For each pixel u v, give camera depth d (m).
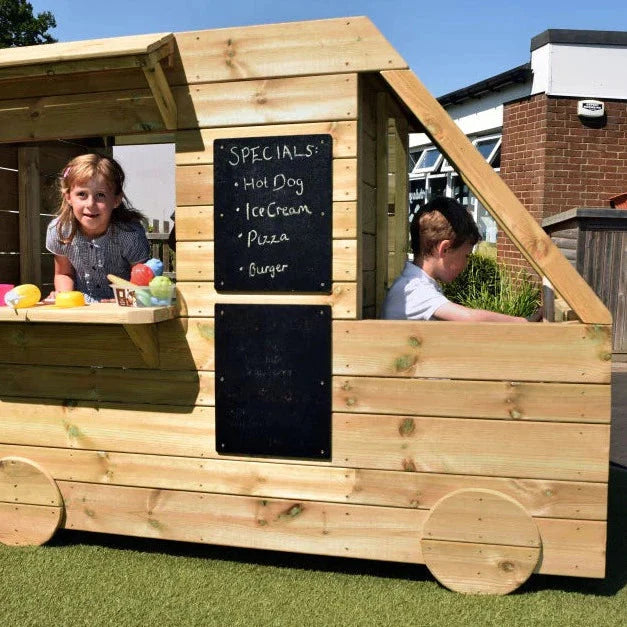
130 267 3.31
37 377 2.95
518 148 9.92
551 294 3.14
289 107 2.59
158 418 2.83
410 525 2.63
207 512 2.81
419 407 2.58
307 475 2.70
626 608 2.47
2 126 2.90
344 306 2.60
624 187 9.48
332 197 2.58
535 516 2.53
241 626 2.35
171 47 2.64
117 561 2.86
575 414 2.46
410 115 3.66
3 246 3.78
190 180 2.72
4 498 3.01
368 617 2.41
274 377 2.69
